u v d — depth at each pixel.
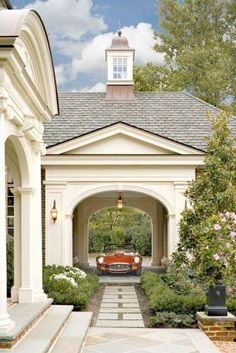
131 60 21.00
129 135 16.67
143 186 16.89
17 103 8.05
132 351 8.68
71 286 13.10
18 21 6.94
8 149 9.74
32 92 8.71
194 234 12.22
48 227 16.64
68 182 16.81
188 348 8.89
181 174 16.84
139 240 31.42
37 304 9.65
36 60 9.37
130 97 20.73
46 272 13.96
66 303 12.04
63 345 8.04
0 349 6.87
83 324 9.83
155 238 22.52
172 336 9.87
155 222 22.52
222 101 32.41
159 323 11.12
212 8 33.91
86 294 13.10
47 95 10.34
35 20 8.26
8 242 12.84
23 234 9.81
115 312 12.60
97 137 16.66
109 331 10.37
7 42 6.79
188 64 32.06
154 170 16.89
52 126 18.59
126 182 16.89
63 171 16.81
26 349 6.96
